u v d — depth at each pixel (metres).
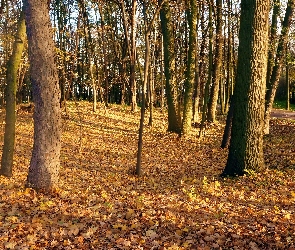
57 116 7.39
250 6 8.32
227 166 9.04
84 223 5.83
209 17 16.48
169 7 16.64
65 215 6.14
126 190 8.13
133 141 16.00
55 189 7.41
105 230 5.60
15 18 11.16
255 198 7.07
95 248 4.99
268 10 8.39
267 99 15.59
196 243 5.18
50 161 7.38
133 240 5.22
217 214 6.16
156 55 29.83
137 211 6.45
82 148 13.95
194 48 16.25
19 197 6.96
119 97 40.53
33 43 7.02
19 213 6.16
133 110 26.03
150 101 20.31
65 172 9.79
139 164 9.98
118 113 24.52
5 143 9.01
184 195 7.52
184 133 16.56
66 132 16.88
